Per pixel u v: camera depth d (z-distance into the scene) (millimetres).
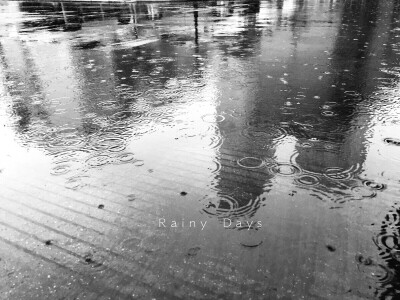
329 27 6535
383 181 1501
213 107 2490
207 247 1150
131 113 2426
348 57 4020
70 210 1367
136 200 1422
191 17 8477
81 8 11602
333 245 1146
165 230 1238
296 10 10086
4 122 2336
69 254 1137
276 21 7594
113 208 1373
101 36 6160
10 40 5949
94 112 2471
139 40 5637
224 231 1226
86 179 1591
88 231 1244
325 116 2256
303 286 990
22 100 2793
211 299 955
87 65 3992
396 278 1013
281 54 4273
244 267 1062
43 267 1087
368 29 6195
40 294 988
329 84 2961
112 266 1081
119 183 1549
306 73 3340
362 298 951
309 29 6312
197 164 1694
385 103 2479
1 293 994
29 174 1647
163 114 2383
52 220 1311
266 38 5457
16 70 3834
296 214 1307
